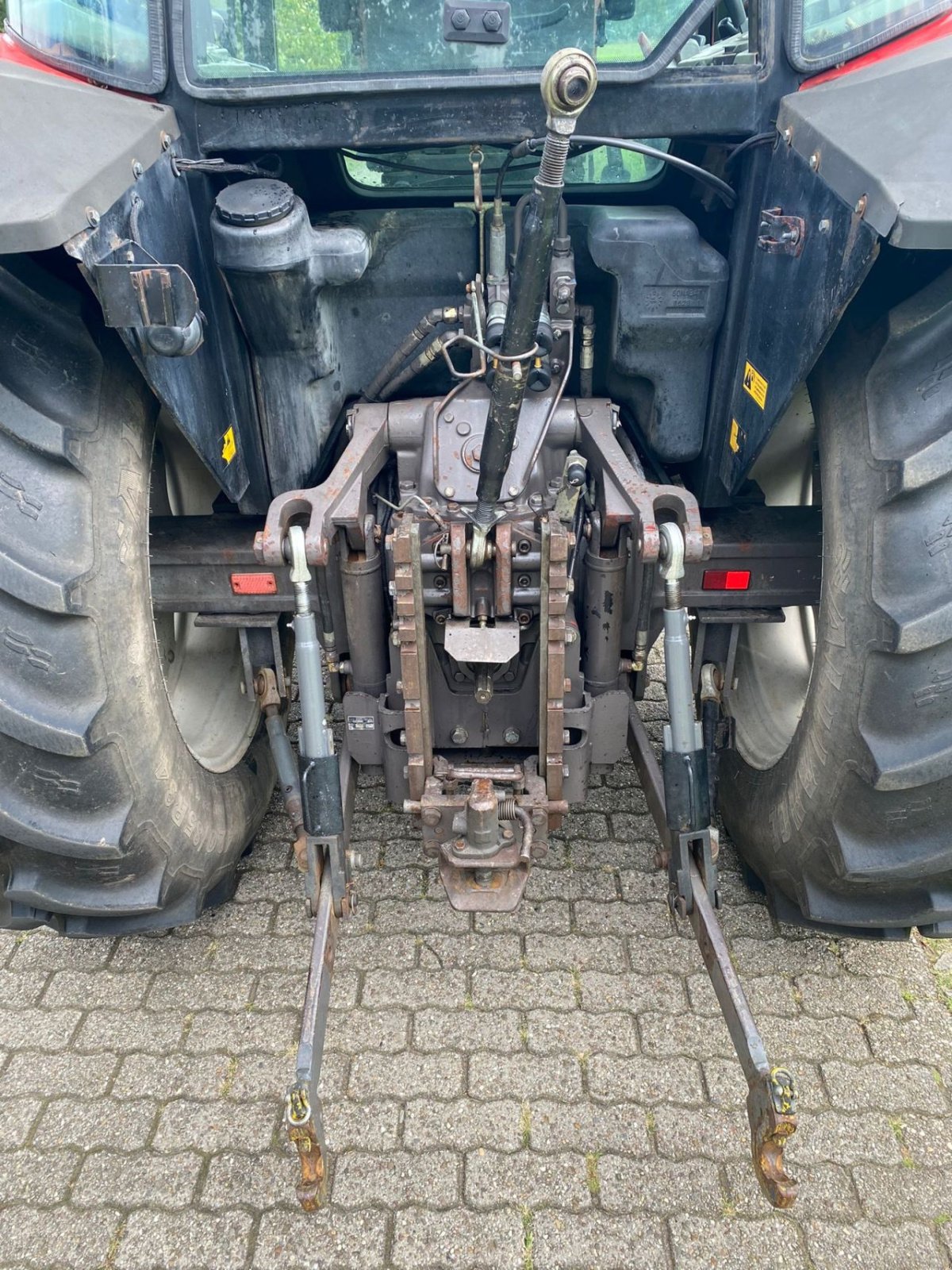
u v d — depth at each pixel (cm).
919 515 159
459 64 187
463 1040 222
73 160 149
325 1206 190
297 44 187
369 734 228
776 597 233
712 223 234
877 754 169
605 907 259
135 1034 227
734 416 210
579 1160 197
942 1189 192
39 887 194
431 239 220
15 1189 195
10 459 163
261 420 223
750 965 240
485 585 212
